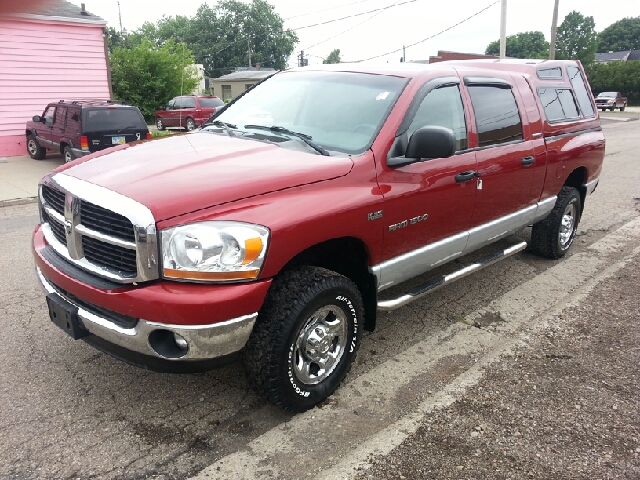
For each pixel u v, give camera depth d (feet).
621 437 10.03
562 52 227.40
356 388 11.53
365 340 13.73
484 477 8.93
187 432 9.93
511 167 15.20
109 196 9.11
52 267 10.11
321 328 10.43
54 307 10.27
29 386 11.22
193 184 9.37
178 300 8.55
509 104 15.70
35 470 8.84
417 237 12.41
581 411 10.80
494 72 15.89
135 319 8.95
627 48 382.63
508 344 13.62
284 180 9.88
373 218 10.95
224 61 280.10
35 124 45.96
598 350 13.33
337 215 10.15
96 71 53.36
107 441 9.61
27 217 26.53
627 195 31.63
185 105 81.51
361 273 11.66
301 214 9.59
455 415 10.59
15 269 18.15
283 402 10.05
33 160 47.03
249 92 15.24
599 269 19.20
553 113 18.35
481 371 12.28
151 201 8.84
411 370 12.31
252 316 9.18
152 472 8.89
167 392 11.19
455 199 13.21
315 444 9.68
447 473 9.00
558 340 13.85
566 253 20.86
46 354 12.52
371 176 11.10
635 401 11.19
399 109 11.92
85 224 9.62
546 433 10.10
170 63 100.22
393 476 8.90
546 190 17.58
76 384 11.36
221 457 9.30
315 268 10.42
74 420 10.18
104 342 9.63
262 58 275.59
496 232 15.52
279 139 12.07
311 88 13.61
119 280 8.98
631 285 17.62
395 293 15.38
